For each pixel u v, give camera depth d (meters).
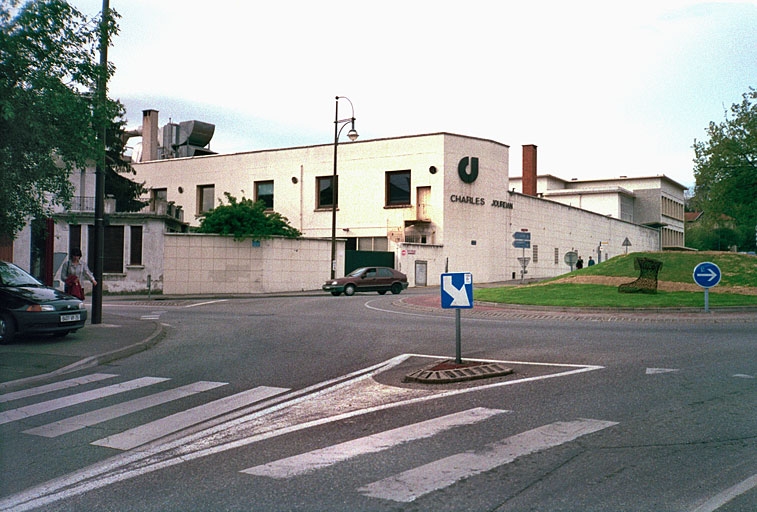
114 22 12.12
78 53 11.84
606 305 19.45
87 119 11.83
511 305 21.16
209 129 54.72
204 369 10.29
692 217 104.06
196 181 50.28
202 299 29.89
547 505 4.29
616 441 5.75
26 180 11.89
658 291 23.44
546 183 73.31
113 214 31.91
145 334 14.11
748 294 22.22
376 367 10.31
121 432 6.64
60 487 4.98
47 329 12.56
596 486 4.64
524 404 7.32
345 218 45.38
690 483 4.69
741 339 12.37
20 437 6.50
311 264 36.12
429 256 41.91
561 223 54.47
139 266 32.12
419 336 13.85
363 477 4.92
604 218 63.03
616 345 11.82
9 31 10.84
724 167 30.31
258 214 34.47
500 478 4.82
